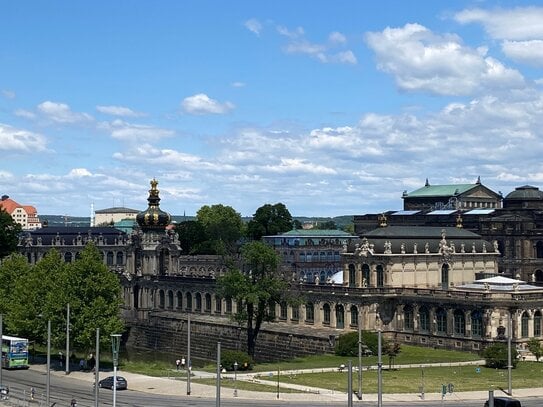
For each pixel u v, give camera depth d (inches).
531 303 7293.3
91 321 7052.2
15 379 6491.1
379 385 4399.6
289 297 7706.7
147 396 5561.0
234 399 5334.6
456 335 7500.0
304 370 6515.8
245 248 7691.9
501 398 4717.0
